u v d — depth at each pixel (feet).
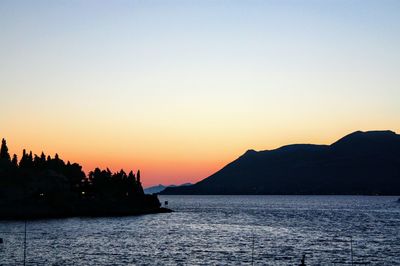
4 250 380.99
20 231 536.42
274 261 345.72
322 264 337.52
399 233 558.97
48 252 374.63
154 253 378.32
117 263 330.95
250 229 597.93
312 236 516.32
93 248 402.11
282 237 504.43
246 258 357.20
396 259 362.12
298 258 359.87
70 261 335.26
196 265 326.44
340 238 500.33
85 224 654.53
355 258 364.38
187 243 444.96
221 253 380.37
